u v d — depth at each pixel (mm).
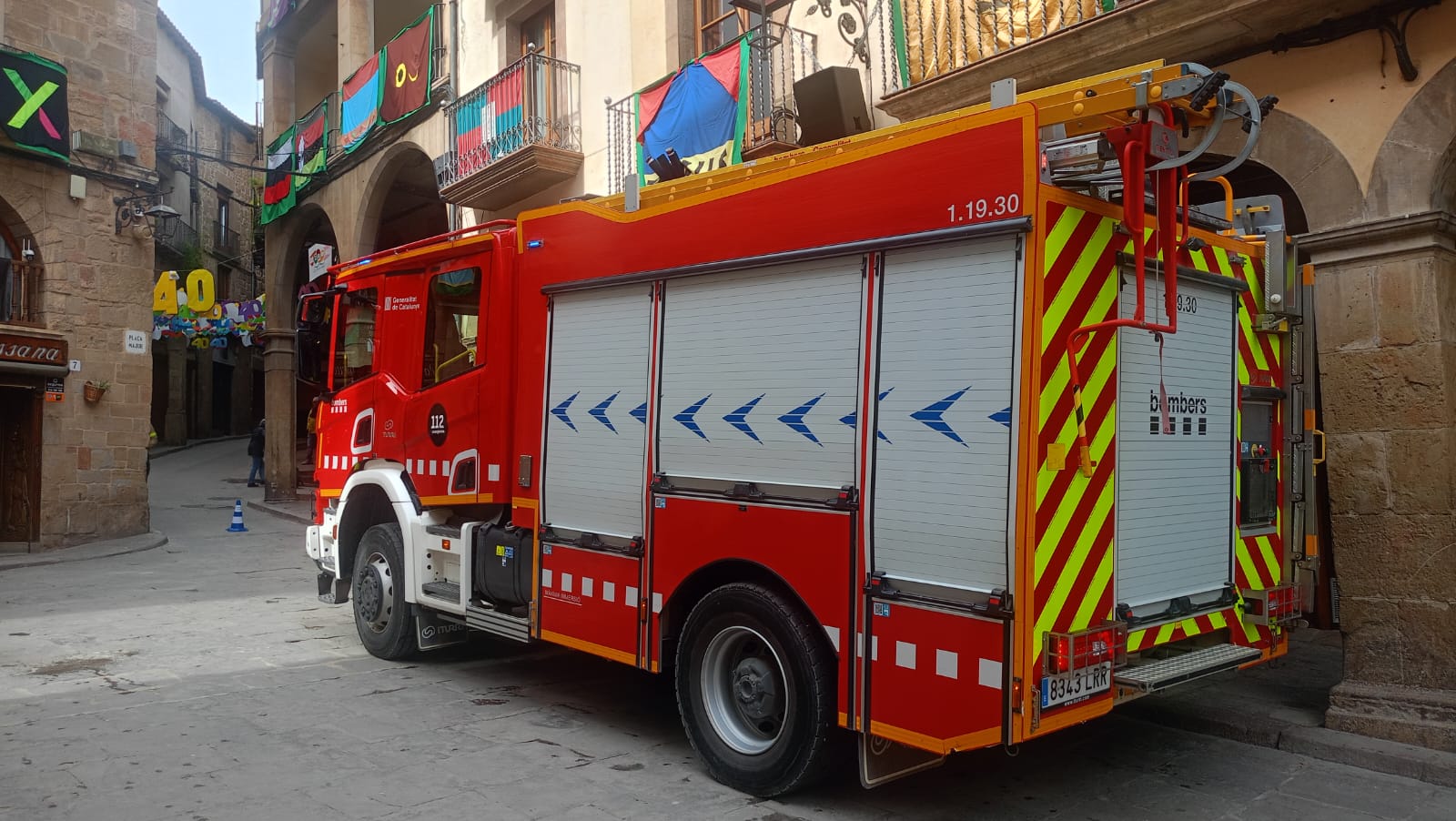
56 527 14625
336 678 6746
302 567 12766
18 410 14594
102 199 15352
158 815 4266
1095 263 3834
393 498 6914
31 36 14469
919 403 3867
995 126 3711
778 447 4383
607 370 5289
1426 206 5090
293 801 4434
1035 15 6828
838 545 4105
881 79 8250
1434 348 5043
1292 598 4871
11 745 5238
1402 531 5129
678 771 4895
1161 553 4203
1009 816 4316
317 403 8180
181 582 11492
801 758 4277
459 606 6363
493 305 6164
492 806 4395
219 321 22219
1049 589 3619
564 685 6594
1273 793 4574
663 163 8250
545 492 5645
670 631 4980
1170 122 3652
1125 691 3908
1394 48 5203
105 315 15367
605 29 11836
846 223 4168
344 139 17750
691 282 4848
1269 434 5020
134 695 6262
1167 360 4277
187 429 38344
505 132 12891
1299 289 5105
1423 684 5043
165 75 32531
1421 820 4242
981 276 3713
